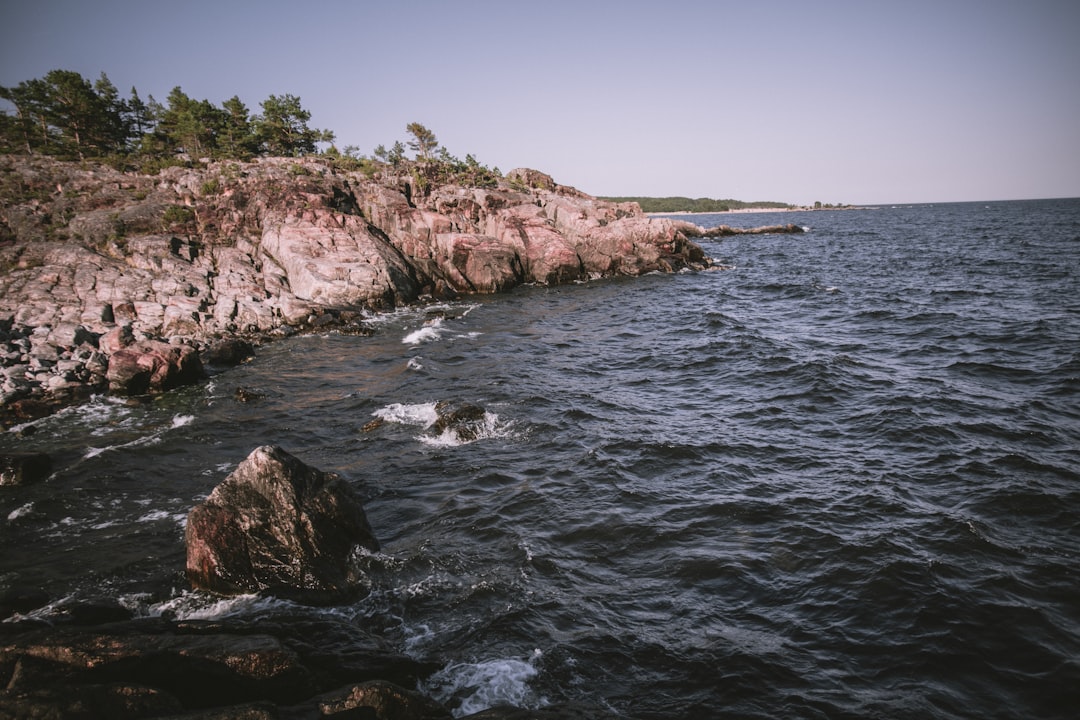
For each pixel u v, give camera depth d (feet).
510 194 225.15
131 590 41.47
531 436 66.90
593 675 32.89
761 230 419.74
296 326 131.03
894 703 30.48
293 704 28.19
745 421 69.62
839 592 39.11
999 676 31.94
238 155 222.69
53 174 168.25
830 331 111.04
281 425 73.51
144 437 70.74
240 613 38.75
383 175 213.05
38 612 38.17
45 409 81.00
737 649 34.55
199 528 42.04
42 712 23.31
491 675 32.76
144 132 232.73
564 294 171.32
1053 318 107.24
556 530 47.75
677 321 126.93
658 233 212.02
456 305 158.10
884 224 478.18
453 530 48.39
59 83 201.26
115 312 121.60
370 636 35.19
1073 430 61.26
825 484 53.42
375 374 94.22
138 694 24.59
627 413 73.41
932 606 37.17
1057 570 40.01
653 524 48.14
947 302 129.08
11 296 119.44
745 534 46.32
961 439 60.44
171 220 157.99
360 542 45.37
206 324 122.83
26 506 53.88
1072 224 358.64
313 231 158.20
